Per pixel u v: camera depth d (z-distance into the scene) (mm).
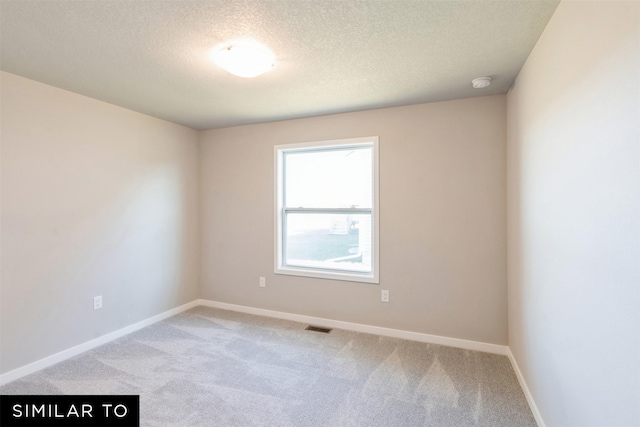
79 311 2750
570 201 1394
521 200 2234
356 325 3279
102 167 2943
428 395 2141
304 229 3664
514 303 2484
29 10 1538
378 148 3148
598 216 1152
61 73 2303
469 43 1887
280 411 1973
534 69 1911
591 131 1197
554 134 1576
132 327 3221
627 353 979
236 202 3879
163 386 2236
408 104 3012
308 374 2410
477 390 2197
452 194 2896
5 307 2287
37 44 1884
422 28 1729
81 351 2748
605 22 1090
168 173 3645
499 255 2760
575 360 1361
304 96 2797
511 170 2541
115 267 3062
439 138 2932
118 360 2613
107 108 2980
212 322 3490
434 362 2598
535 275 1911
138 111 3250
